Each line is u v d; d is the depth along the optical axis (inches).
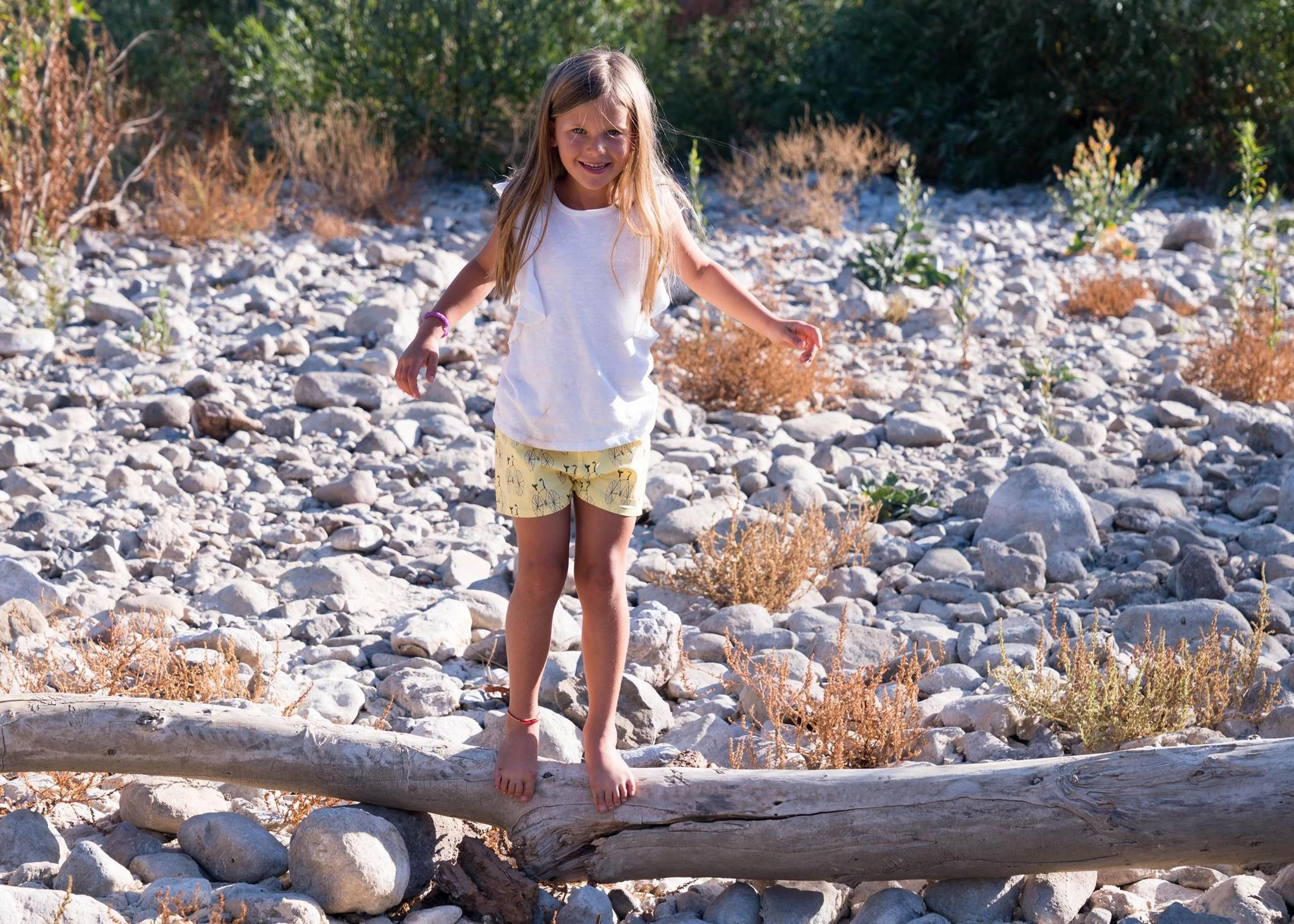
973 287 367.2
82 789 128.0
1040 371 289.6
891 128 549.3
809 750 144.8
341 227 405.4
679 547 204.8
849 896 119.9
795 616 179.5
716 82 564.1
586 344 114.0
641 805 117.0
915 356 309.7
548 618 118.6
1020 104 533.3
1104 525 211.9
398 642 166.9
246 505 216.2
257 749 119.6
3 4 362.6
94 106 414.0
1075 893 114.2
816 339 121.5
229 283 354.9
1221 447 248.7
